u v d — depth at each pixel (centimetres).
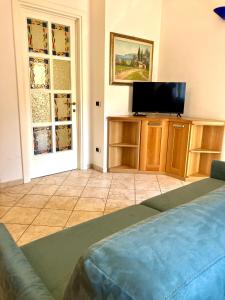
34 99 325
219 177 221
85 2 334
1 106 290
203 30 340
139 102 370
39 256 117
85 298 59
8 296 87
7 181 311
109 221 151
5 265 91
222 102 334
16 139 308
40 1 296
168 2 374
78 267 60
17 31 285
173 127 348
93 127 379
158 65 404
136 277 51
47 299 75
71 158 379
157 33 390
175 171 355
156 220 72
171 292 49
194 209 78
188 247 59
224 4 315
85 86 361
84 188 313
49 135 349
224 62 325
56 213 249
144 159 368
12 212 248
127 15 347
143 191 307
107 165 377
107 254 57
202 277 54
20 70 295
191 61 361
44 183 326
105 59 339
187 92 372
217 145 341
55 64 335
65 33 337
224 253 61
